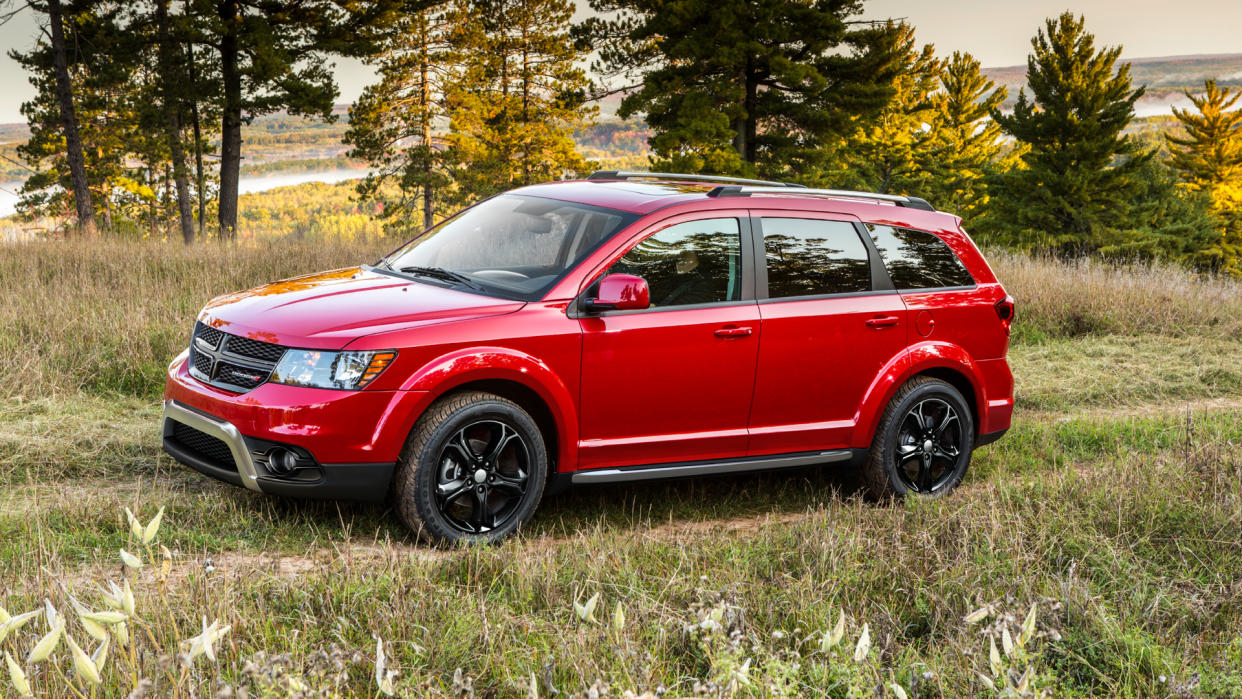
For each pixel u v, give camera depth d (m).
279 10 31.59
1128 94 44.06
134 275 11.04
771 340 5.48
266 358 4.65
